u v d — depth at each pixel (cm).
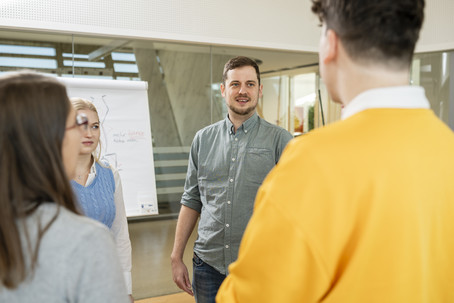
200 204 195
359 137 61
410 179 60
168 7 368
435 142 63
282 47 414
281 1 411
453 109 442
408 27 62
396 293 60
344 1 63
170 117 378
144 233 367
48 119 67
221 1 388
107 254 67
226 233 172
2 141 63
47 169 66
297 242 59
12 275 61
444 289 67
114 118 310
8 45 319
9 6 314
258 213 64
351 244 60
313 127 435
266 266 62
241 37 397
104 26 345
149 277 361
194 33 378
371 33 62
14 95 65
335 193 59
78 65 342
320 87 438
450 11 434
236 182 173
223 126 185
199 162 185
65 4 331
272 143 174
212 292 179
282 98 422
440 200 62
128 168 309
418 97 65
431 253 64
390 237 59
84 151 159
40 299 63
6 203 62
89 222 68
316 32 428
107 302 65
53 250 63
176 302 343
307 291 60
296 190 60
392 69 63
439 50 438
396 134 61
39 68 329
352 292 60
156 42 370
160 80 372
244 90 172
